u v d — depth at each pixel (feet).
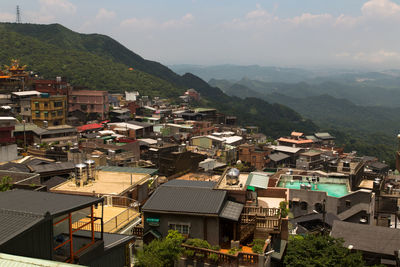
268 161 312.50
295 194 132.36
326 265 75.66
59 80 371.56
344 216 128.88
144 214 74.64
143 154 237.25
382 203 158.81
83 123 350.43
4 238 34.91
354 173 173.06
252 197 82.99
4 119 158.71
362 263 80.07
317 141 480.64
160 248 64.08
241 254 64.34
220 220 72.33
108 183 98.17
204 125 390.21
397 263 89.61
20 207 41.78
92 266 47.52
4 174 115.03
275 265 75.41
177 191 78.89
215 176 145.69
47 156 184.85
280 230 74.43
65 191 90.27
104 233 57.77
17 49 586.45
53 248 40.27
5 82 337.52
